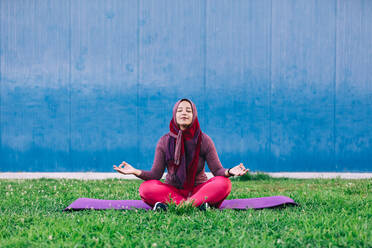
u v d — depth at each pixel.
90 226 2.49
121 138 7.48
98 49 7.46
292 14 7.38
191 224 2.54
